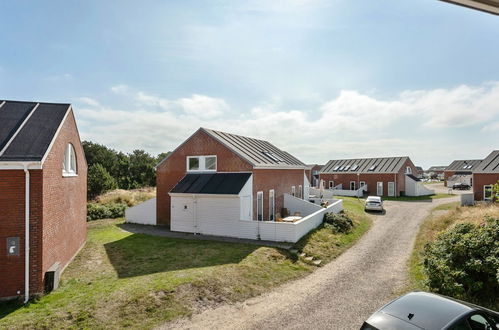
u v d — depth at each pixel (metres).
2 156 9.92
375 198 31.31
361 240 19.45
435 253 11.16
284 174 25.48
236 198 18.56
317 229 19.92
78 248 15.65
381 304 10.03
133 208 24.00
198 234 19.59
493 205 24.97
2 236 9.92
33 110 12.66
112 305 9.26
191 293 10.34
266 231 17.61
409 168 48.25
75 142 15.08
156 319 8.81
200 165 22.33
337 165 52.69
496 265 9.47
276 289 11.44
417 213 29.22
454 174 69.25
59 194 12.23
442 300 6.61
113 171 48.88
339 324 8.73
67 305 9.30
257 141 28.53
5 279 9.88
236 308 9.76
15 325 8.11
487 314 6.37
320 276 12.99
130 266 13.29
